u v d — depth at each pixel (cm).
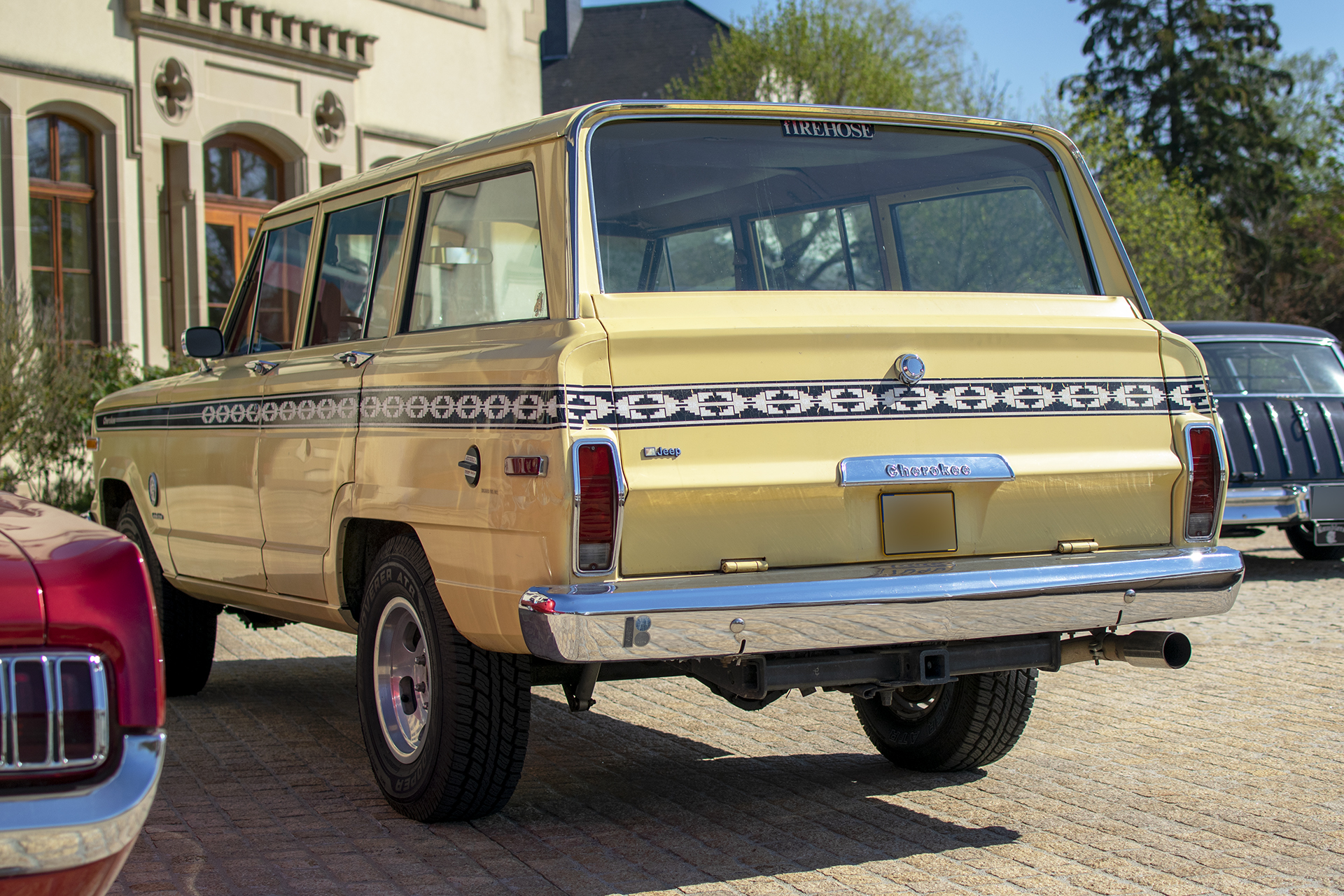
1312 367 1079
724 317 381
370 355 457
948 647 402
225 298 1809
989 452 398
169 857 398
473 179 431
